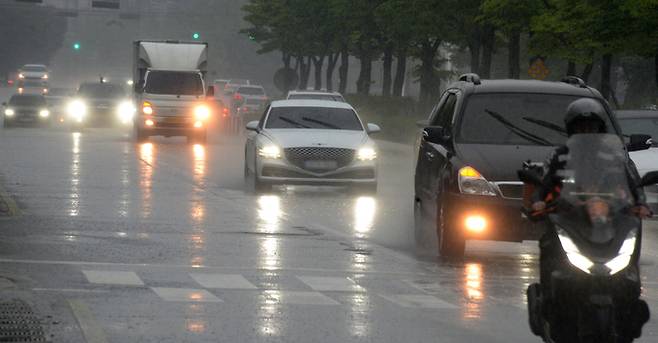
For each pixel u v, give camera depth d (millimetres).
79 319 24875
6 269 31969
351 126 61875
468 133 37750
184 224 44188
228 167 77188
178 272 32344
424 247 39562
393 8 127875
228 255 36062
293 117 61750
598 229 20312
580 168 20922
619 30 88562
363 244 39812
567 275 20438
